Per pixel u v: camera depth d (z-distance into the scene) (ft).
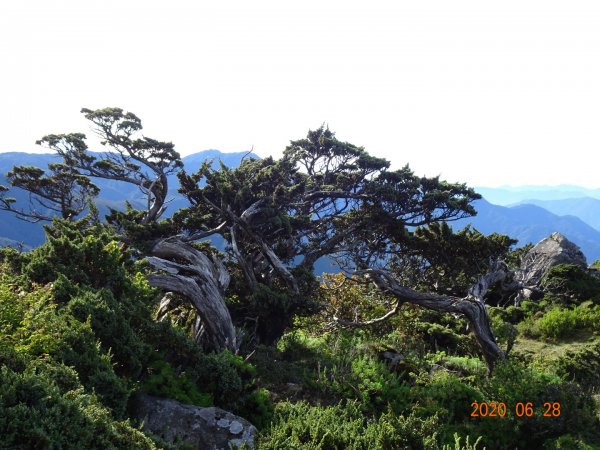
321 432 35.58
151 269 59.62
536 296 119.75
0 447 18.29
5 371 21.36
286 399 51.55
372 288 94.17
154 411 34.86
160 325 42.42
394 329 89.92
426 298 76.33
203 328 60.44
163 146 96.02
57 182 106.01
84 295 37.35
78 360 29.84
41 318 30.63
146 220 90.43
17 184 103.91
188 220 77.71
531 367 60.03
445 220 85.20
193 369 41.96
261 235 79.10
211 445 33.88
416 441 34.73
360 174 89.86
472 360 71.26
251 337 68.44
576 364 67.56
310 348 70.28
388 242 92.32
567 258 134.00
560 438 48.52
